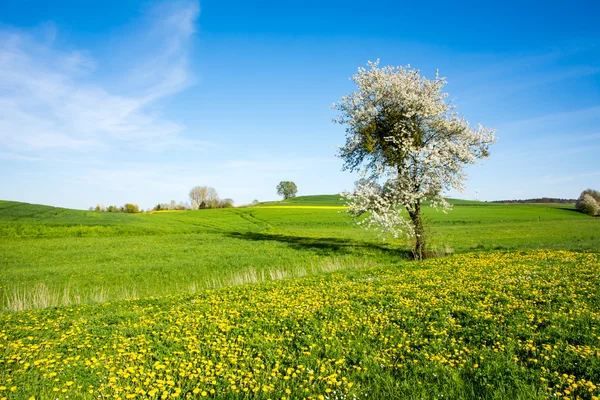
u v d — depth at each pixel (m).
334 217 86.12
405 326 11.20
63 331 11.73
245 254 35.47
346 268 27.33
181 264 30.48
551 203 170.00
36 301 19.30
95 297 20.30
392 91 32.69
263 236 53.19
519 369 7.88
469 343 9.68
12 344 10.03
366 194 33.34
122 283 24.55
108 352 9.77
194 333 11.19
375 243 42.09
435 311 12.48
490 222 74.31
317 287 18.12
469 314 11.84
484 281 17.33
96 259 34.03
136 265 30.25
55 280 25.23
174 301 17.00
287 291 17.67
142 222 72.50
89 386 7.71
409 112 31.53
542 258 25.23
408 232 32.25
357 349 9.62
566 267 20.73
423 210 102.00
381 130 33.62
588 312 11.41
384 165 33.22
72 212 83.25
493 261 24.75
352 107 34.69
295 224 75.12
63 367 8.62
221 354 9.32
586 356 8.22
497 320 11.16
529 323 10.84
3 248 41.25
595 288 14.57
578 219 82.38
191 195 143.75
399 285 17.36
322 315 12.66
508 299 13.53
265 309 13.75
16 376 8.12
